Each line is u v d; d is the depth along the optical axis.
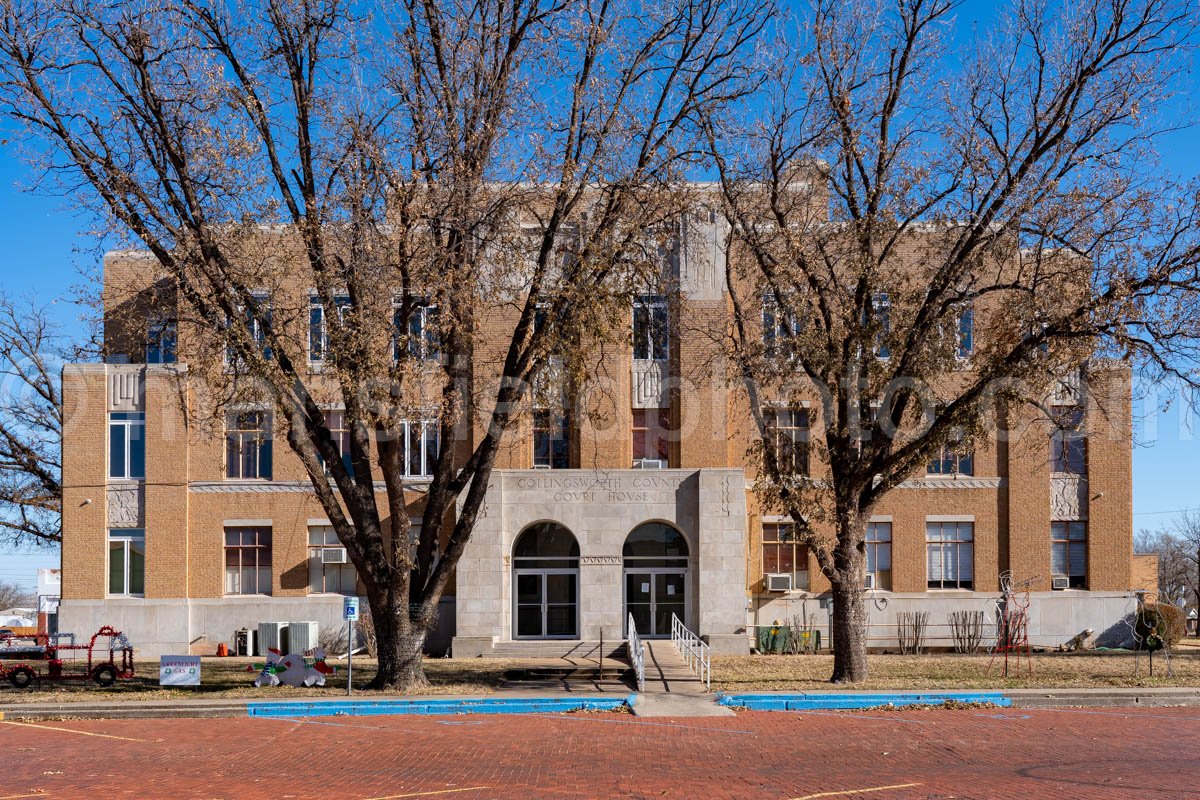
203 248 22.00
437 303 22.39
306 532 34.69
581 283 22.27
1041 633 34.50
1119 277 20.91
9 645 37.44
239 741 17.42
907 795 12.39
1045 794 12.37
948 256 23.55
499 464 34.12
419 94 22.39
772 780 13.46
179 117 21.94
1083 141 21.44
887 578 35.00
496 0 23.00
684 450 33.88
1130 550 34.94
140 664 31.80
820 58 22.84
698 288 32.88
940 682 23.83
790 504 23.53
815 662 29.38
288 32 21.98
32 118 21.12
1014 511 34.91
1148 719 19.14
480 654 31.95
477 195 22.39
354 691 22.94
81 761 15.66
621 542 33.00
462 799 12.47
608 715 20.14
